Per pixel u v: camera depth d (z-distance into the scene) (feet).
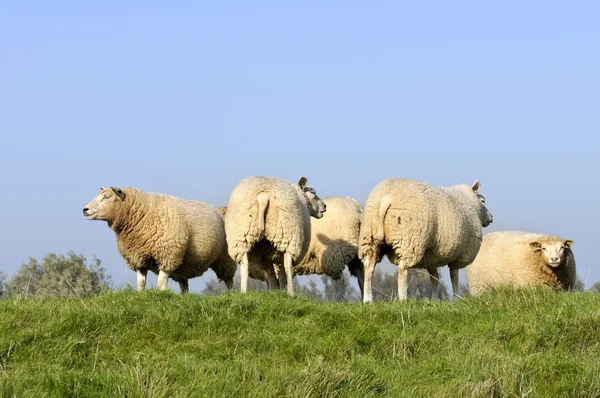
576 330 42.16
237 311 46.93
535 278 74.18
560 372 37.60
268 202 65.26
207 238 75.31
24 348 40.24
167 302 48.34
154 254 72.38
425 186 65.92
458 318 46.78
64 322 43.06
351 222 85.15
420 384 37.09
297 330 44.80
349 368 36.76
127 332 43.34
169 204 73.20
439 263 68.44
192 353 41.55
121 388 32.71
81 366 39.63
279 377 34.91
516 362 37.65
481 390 34.24
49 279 103.71
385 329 44.32
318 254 85.35
